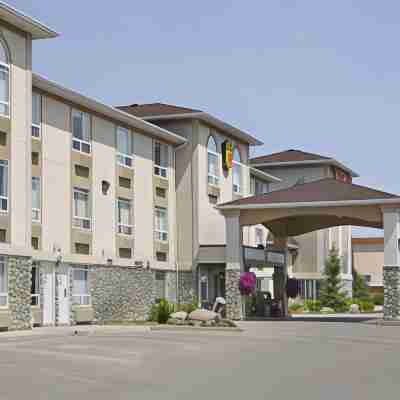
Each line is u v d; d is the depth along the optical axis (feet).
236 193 172.04
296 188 140.67
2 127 96.12
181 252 152.87
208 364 61.41
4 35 96.99
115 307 128.67
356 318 151.02
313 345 81.41
